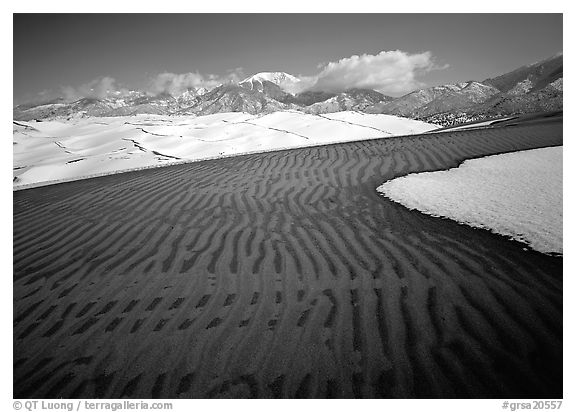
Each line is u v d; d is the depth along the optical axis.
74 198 9.20
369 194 8.30
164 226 6.56
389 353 3.05
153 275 4.67
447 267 4.50
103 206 8.20
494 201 7.00
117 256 5.34
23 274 4.87
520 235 5.29
